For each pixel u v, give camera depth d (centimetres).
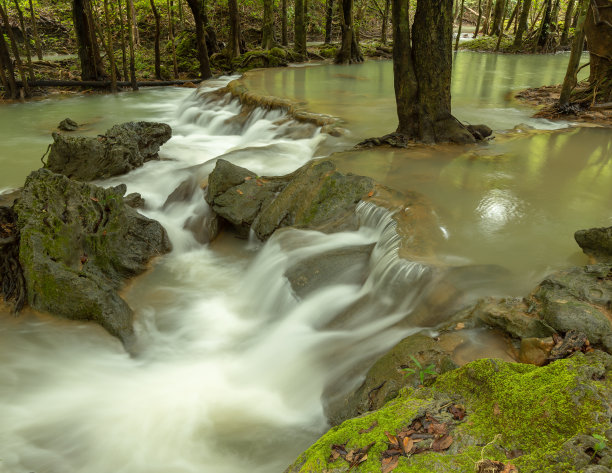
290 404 448
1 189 913
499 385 301
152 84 2012
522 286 458
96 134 1295
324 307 537
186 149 1155
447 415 292
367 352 448
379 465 256
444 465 251
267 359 508
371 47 2733
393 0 852
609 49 1198
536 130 1021
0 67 1677
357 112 1176
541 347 352
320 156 901
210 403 459
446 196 670
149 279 672
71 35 2675
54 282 559
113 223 672
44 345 534
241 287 655
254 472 383
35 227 600
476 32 3519
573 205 644
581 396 274
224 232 791
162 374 504
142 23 2803
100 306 550
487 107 1274
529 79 1792
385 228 601
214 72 2203
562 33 3053
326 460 268
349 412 391
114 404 461
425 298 468
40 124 1387
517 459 249
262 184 772
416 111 912
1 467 393
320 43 3275
